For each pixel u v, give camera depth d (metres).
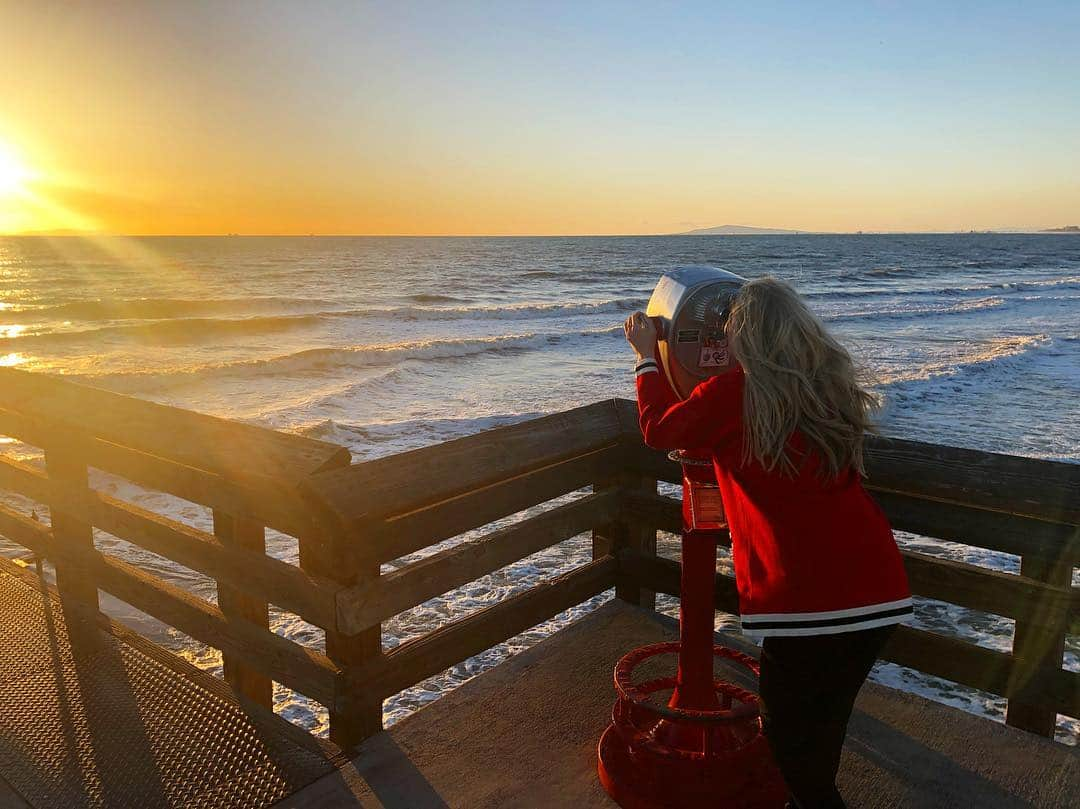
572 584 3.42
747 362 1.94
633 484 3.64
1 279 65.12
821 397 1.93
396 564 6.90
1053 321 32.25
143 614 5.79
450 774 2.53
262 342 26.81
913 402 14.29
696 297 2.16
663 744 2.49
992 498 2.64
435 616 5.88
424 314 34.91
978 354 21.59
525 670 3.16
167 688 2.98
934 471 2.74
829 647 1.91
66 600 3.69
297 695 4.79
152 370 19.34
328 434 12.29
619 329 28.72
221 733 2.71
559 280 68.31
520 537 3.09
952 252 133.12
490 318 35.75
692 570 2.43
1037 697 2.69
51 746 2.63
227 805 2.37
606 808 2.39
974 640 5.51
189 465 2.94
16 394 3.69
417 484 2.61
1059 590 2.60
